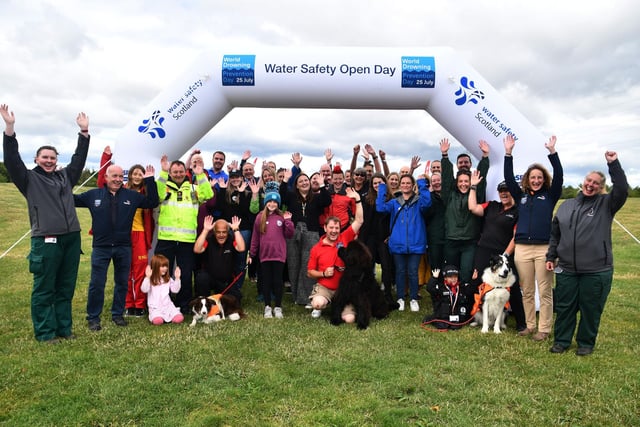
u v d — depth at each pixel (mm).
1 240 13484
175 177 5883
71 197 4914
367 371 4082
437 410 3400
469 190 6059
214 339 4855
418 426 3182
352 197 6223
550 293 5078
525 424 3227
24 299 6699
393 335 5141
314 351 4574
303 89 6184
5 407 3402
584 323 4582
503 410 3422
